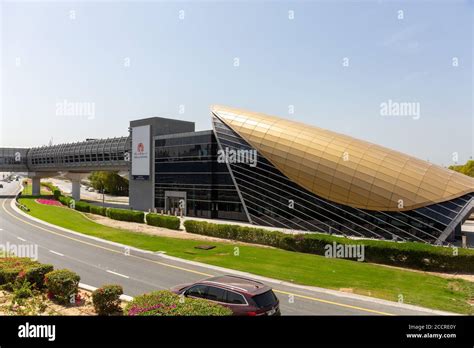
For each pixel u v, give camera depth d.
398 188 27.70
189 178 45.16
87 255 21.86
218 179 41.72
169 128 52.59
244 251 22.89
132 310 9.03
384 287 15.20
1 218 39.81
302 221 32.69
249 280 10.13
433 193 26.75
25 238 28.11
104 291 10.89
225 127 40.22
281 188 34.38
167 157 48.53
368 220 28.94
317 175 31.55
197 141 44.09
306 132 34.78
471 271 18.06
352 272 17.81
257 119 38.69
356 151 31.09
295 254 22.14
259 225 35.91
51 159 73.19
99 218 41.28
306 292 14.50
